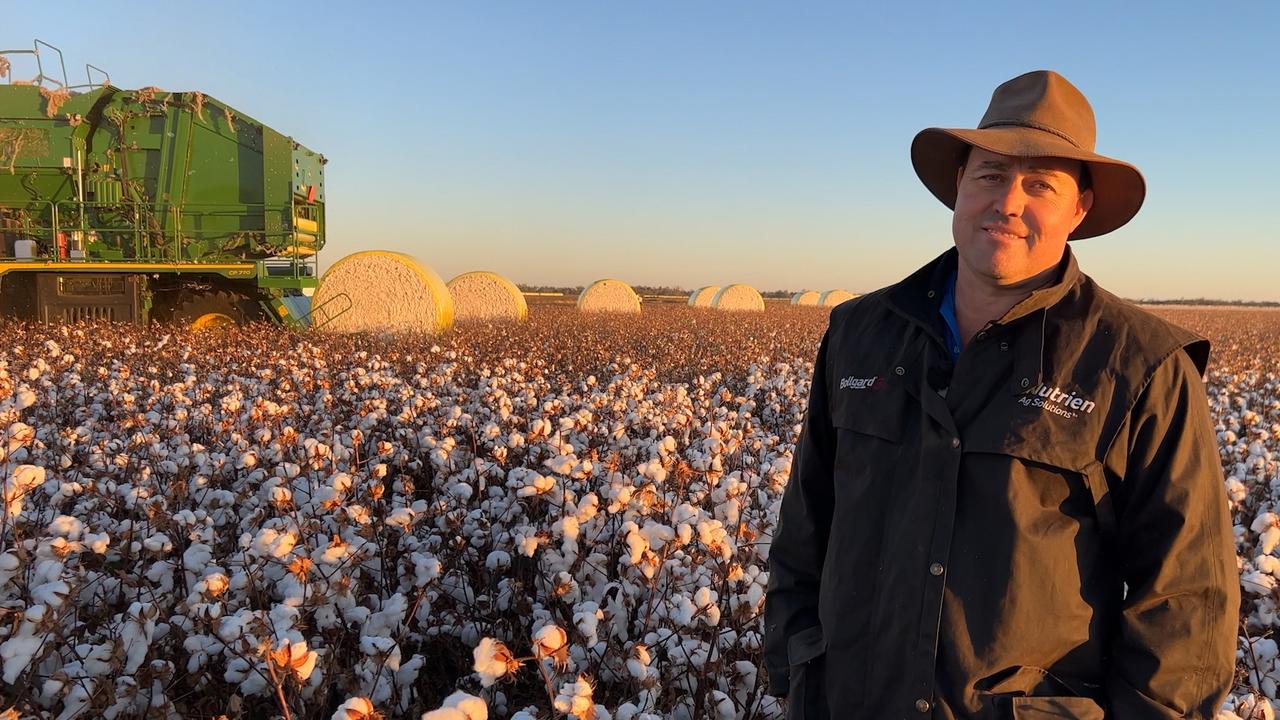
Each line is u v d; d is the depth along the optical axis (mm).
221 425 5965
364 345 13922
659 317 29484
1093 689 1847
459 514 4133
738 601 3070
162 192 15578
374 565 3562
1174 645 1716
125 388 7973
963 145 2182
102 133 15352
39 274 14531
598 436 5730
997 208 1901
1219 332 31578
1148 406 1762
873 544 2008
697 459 4629
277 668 2312
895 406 2029
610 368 11375
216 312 15602
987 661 1783
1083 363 1828
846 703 2014
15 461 4730
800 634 2275
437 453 4785
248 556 3424
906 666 1879
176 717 2807
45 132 14836
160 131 15547
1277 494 5098
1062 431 1778
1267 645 3107
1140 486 1773
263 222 15945
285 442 5062
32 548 3209
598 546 3762
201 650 2928
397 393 7496
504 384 8266
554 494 3799
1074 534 1799
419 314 17422
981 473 1832
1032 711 1763
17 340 12062
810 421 2365
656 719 2461
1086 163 1979
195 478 4590
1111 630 1851
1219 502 1771
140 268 14672
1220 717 2420
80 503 4266
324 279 17375
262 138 15820
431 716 1838
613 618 3184
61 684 2609
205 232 15797
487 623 3643
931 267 2162
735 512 3617
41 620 2607
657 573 3105
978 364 1924
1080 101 2039
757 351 15500
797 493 2373
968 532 1835
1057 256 1957
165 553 3746
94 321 14070
